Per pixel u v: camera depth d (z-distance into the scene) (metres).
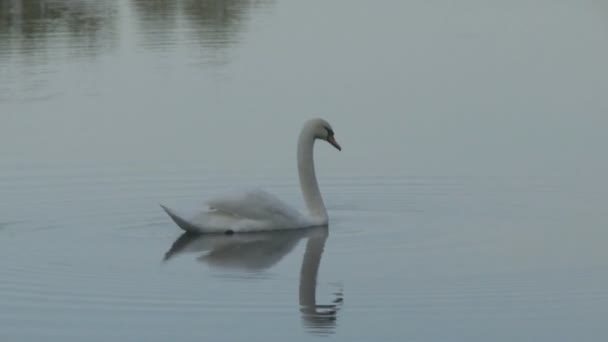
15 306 13.32
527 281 14.15
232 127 23.02
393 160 20.31
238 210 16.45
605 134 21.98
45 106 25.67
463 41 33.28
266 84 27.38
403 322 12.78
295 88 26.78
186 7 41.97
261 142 21.73
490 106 24.55
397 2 42.50
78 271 14.61
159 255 15.36
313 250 15.62
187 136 22.34
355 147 21.28
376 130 22.53
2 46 33.88
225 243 15.98
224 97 26.05
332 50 32.03
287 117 23.80
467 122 23.12
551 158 20.38
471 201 18.02
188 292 13.79
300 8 41.22
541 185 18.78
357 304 13.39
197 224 16.30
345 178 19.30
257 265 14.95
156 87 27.52
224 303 13.41
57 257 15.25
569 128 22.50
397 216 17.33
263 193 16.61
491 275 14.40
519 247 15.63
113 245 15.85
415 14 39.09
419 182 19.02
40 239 16.12
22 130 23.25
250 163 20.28
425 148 21.12
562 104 24.64
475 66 29.23
